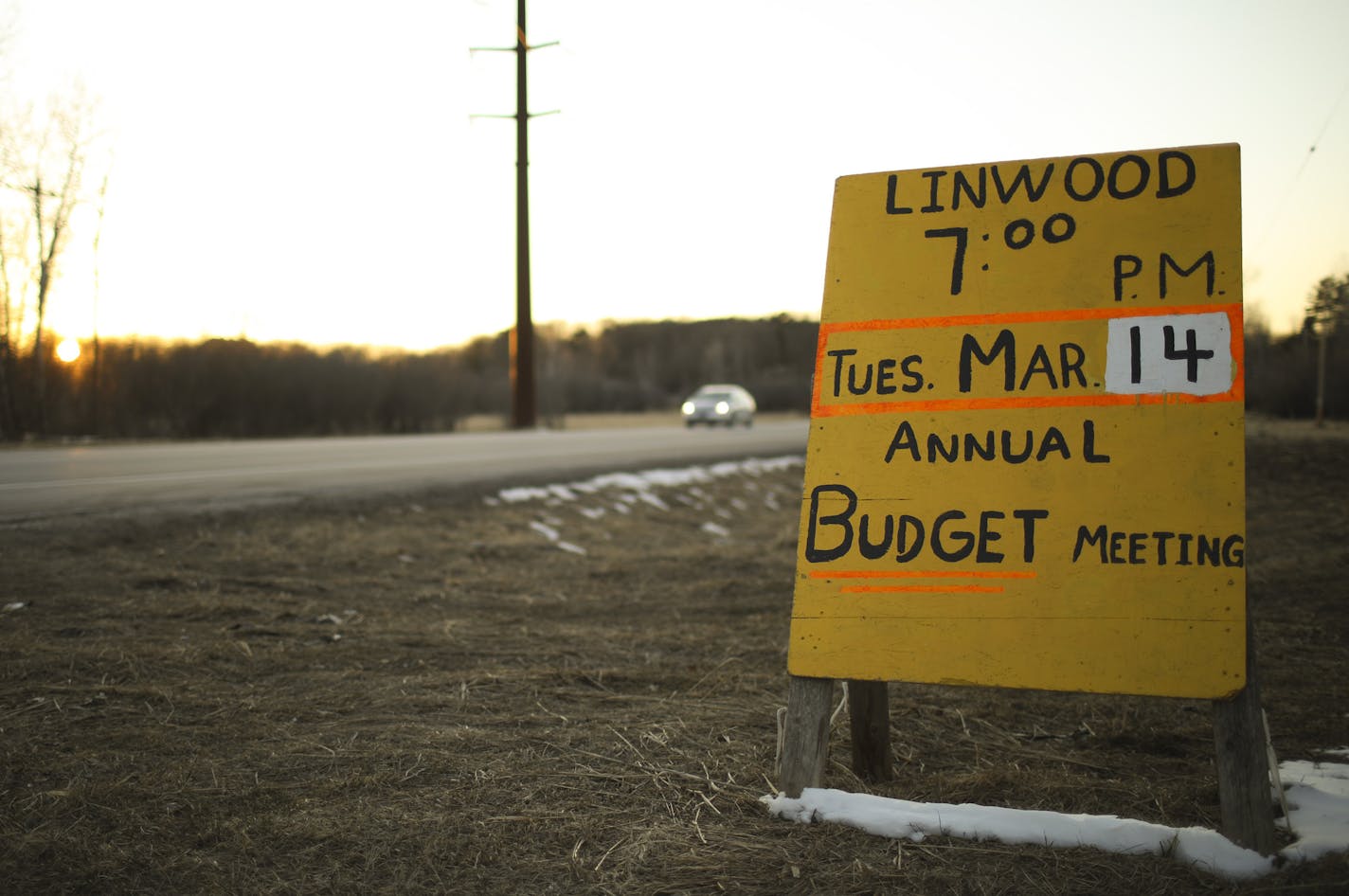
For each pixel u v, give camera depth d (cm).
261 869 283
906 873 277
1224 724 294
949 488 331
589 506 1359
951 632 320
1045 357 332
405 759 371
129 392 2903
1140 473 316
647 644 601
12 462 1520
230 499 1066
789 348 11100
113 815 317
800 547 340
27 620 589
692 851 294
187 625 604
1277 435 2189
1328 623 624
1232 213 324
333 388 3306
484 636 620
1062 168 342
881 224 356
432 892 271
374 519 1059
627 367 11238
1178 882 272
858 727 364
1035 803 337
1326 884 264
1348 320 1650
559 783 347
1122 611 308
